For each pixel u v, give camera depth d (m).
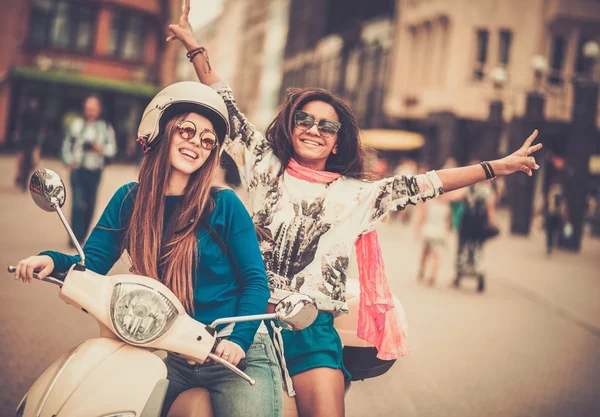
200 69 3.59
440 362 6.82
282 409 2.75
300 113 3.16
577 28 35.03
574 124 20.41
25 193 19.66
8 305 7.29
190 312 2.67
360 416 5.17
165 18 48.38
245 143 3.30
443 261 15.34
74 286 2.39
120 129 44.62
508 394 5.98
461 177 3.12
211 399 2.70
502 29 35.44
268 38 82.62
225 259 2.72
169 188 2.77
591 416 5.56
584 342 8.30
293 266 3.07
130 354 2.41
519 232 24.03
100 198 20.14
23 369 5.34
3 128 40.94
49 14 42.31
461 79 35.56
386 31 43.22
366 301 3.20
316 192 3.12
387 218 3.17
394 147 31.91
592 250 21.55
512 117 24.39
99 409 2.26
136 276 2.45
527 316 9.62
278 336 2.91
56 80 41.78
